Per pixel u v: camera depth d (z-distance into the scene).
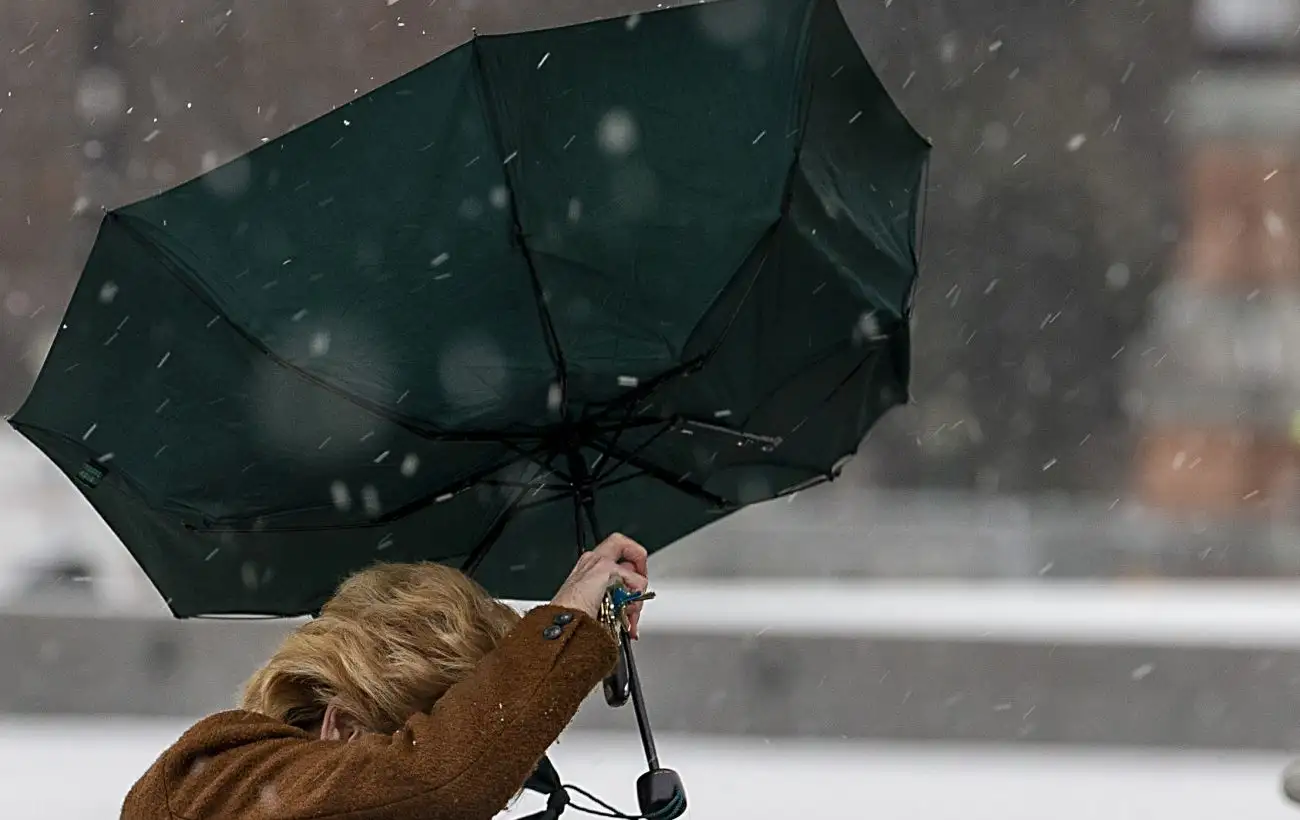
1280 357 96.94
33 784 37.00
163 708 43.59
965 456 99.50
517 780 8.44
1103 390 99.88
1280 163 102.56
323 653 8.98
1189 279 101.50
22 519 55.88
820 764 38.94
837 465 12.99
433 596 9.21
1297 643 40.59
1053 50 104.88
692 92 11.24
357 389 10.30
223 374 10.44
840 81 12.27
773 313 11.31
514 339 10.40
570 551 12.81
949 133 104.69
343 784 8.23
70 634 43.78
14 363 99.62
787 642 42.00
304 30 102.88
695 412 11.33
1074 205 103.19
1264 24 103.38
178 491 10.62
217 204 10.66
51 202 102.06
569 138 10.90
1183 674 40.84
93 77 102.75
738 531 56.28
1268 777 37.62
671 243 10.73
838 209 11.65
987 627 41.78
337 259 10.45
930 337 101.50
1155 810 34.81
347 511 11.07
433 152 10.64
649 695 41.91
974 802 35.50
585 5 101.69
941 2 105.00
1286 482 92.75
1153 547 58.12
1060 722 41.06
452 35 101.94
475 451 10.95
